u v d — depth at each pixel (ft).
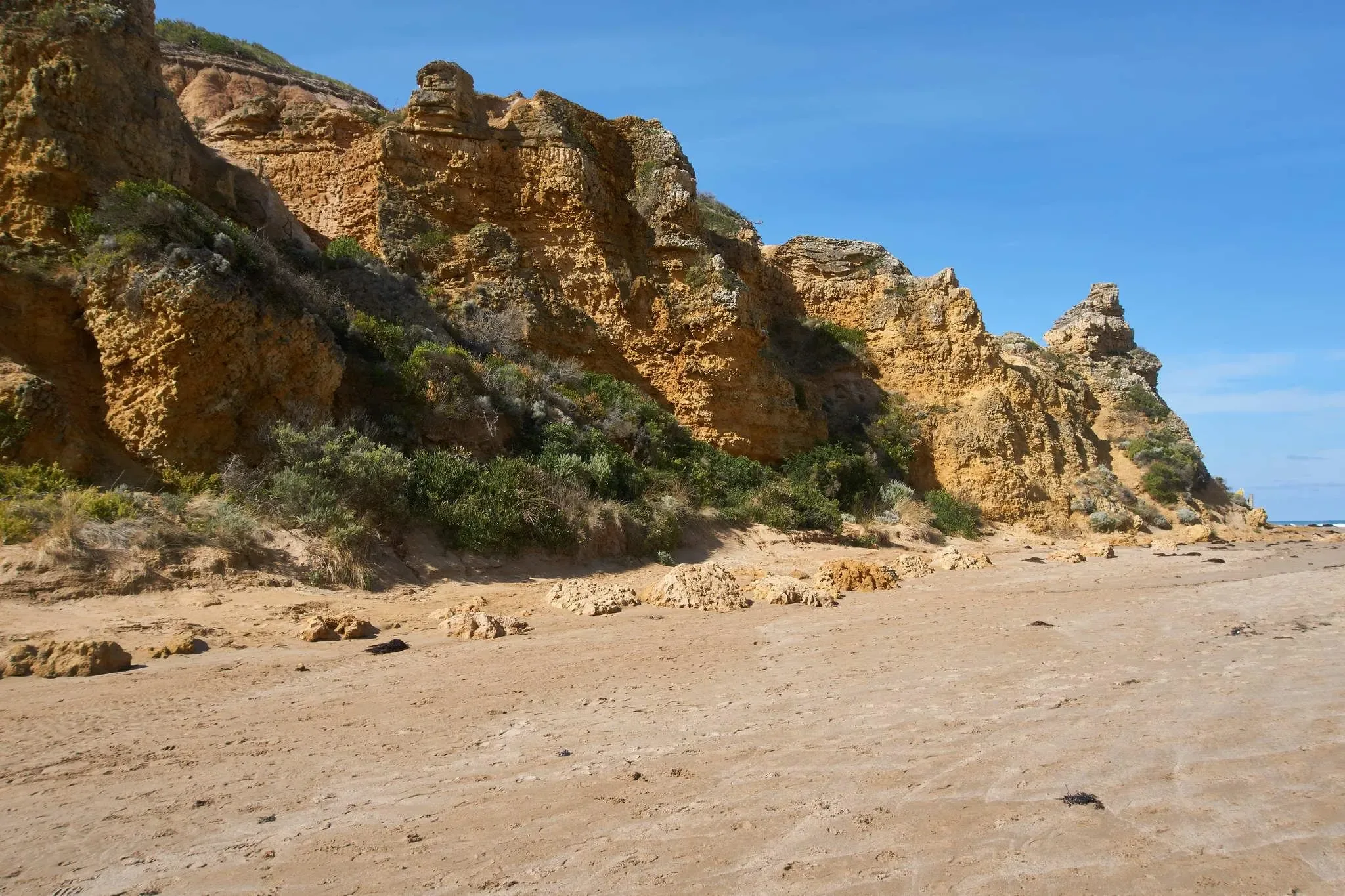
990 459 118.32
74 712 25.50
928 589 60.03
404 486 55.67
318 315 61.82
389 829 17.21
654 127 108.99
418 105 93.81
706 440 96.84
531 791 19.19
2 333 47.78
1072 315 183.52
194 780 20.17
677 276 101.76
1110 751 20.93
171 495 47.29
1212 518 144.77
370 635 39.34
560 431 73.77
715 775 19.99
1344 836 16.43
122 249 50.52
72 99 54.24
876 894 14.38
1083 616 43.86
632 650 36.35
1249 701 25.25
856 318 131.85
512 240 92.89
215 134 93.30
